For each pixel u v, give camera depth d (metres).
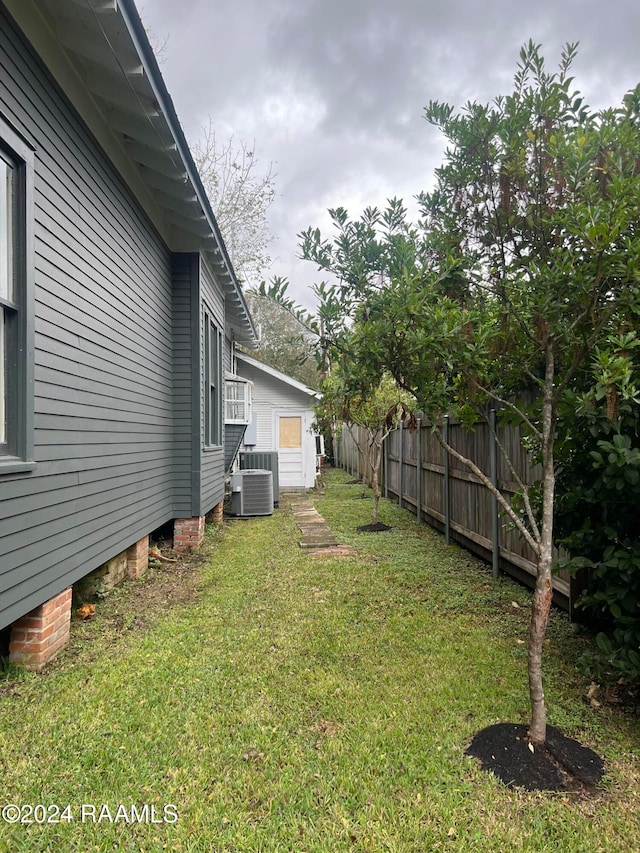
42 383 3.33
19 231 3.07
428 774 2.35
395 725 2.74
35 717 2.82
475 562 6.06
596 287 2.41
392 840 1.99
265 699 3.01
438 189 3.37
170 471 6.87
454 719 2.79
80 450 3.95
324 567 5.84
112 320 4.66
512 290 2.91
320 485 15.30
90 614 4.36
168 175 5.12
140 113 4.16
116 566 5.25
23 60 3.09
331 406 5.64
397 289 2.95
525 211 2.87
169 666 3.43
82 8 3.14
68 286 3.73
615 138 2.71
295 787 2.28
